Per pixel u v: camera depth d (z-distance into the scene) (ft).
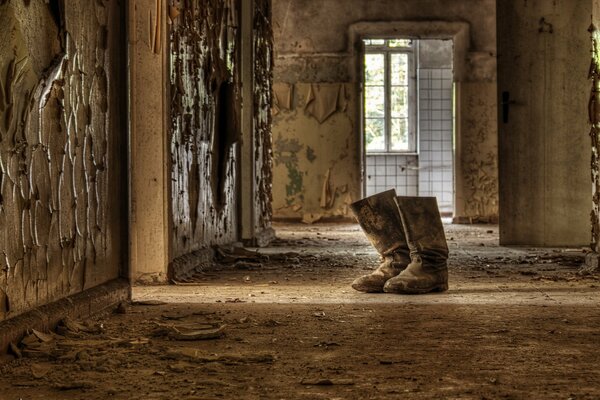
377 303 18.39
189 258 25.36
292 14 60.70
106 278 17.43
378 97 74.69
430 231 20.39
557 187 36.91
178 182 24.47
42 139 13.73
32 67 12.96
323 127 60.64
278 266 28.14
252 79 37.17
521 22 37.19
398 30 60.39
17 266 12.75
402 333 14.23
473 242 40.37
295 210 60.85
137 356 12.16
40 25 13.41
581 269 26.14
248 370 11.22
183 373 11.03
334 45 60.75
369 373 11.00
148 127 22.62
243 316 16.40
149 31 22.35
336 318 16.10
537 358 11.96
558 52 36.76
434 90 73.97
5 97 11.96
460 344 13.12
